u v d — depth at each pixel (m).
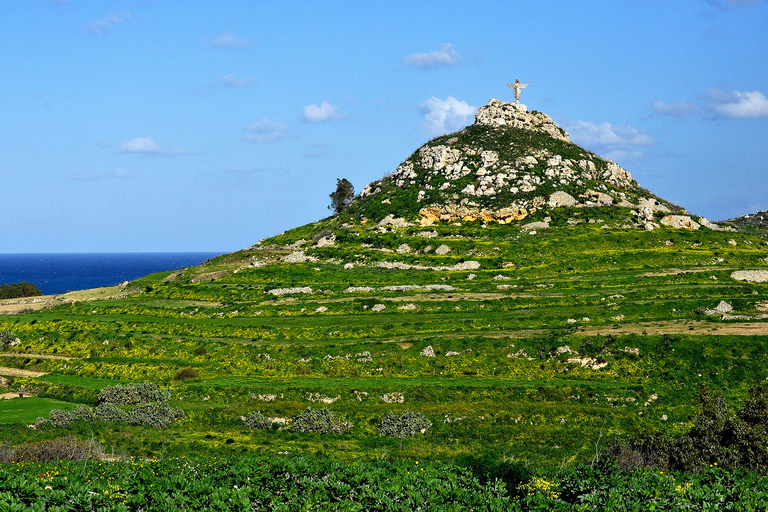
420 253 139.50
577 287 114.19
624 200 163.88
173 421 75.19
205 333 104.88
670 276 115.62
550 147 184.62
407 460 54.75
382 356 90.88
